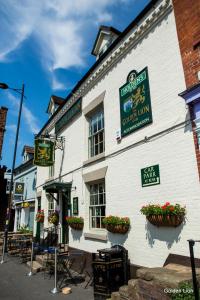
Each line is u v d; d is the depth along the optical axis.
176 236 5.34
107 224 7.16
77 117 10.91
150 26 7.01
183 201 5.33
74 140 10.95
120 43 8.13
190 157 5.32
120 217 7.15
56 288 6.59
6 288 6.94
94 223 8.90
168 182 5.77
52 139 12.73
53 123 14.00
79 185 9.95
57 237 11.20
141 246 6.27
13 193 22.03
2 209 22.59
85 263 8.54
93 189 9.26
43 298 6.08
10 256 12.12
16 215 21.64
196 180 5.12
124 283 6.14
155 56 6.73
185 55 5.70
